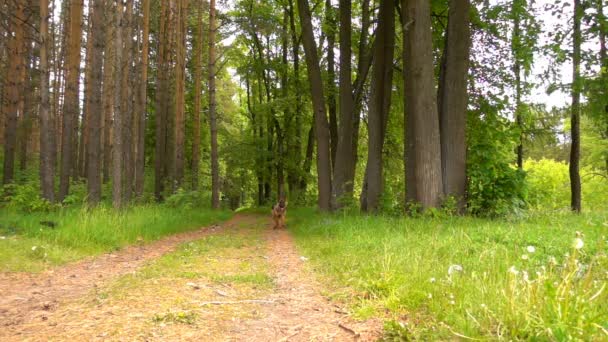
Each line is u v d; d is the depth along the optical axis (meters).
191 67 30.58
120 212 13.32
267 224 18.27
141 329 3.91
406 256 6.48
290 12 27.31
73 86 15.69
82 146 31.03
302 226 14.65
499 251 6.66
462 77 13.09
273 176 31.67
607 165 28.33
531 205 15.16
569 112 17.20
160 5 25.62
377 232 9.91
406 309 4.42
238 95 42.41
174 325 4.05
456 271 5.02
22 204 13.76
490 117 15.09
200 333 3.87
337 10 22.44
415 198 14.28
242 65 31.09
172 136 27.72
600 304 3.29
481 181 12.89
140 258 8.79
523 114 16.39
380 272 5.76
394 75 20.44
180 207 19.36
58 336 3.73
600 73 14.77
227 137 32.22
